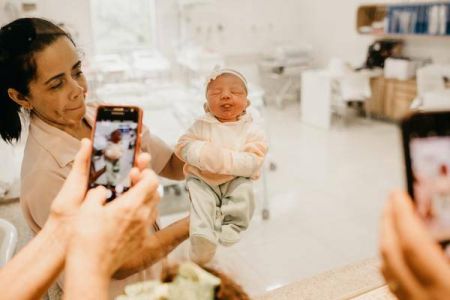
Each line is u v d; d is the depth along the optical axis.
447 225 0.37
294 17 5.77
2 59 0.73
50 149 0.79
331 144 4.11
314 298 1.15
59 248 0.43
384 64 4.90
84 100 0.83
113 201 0.44
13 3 1.72
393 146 3.94
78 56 0.81
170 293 0.52
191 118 1.55
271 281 1.73
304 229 2.38
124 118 0.55
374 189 2.98
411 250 0.30
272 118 5.05
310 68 5.85
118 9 3.42
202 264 0.59
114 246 0.41
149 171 0.46
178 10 4.18
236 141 0.91
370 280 1.19
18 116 0.84
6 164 1.84
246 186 0.90
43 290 0.43
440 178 0.38
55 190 0.77
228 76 0.92
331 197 2.87
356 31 5.32
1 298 0.41
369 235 2.31
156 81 2.86
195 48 3.84
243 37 5.31
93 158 0.51
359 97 4.75
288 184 3.11
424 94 3.73
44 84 0.75
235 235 0.89
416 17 4.55
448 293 0.29
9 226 1.11
